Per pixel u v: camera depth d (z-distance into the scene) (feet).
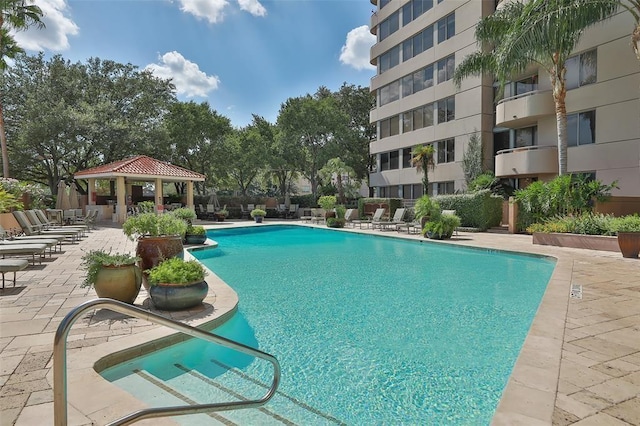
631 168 50.16
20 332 13.25
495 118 72.02
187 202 77.92
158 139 92.02
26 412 8.20
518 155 60.59
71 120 79.30
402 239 49.55
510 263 32.94
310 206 106.42
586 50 54.70
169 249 20.35
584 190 43.50
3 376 9.91
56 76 89.71
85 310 5.80
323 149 108.06
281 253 39.47
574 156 56.44
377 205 80.38
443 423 9.38
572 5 38.70
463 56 74.49
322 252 40.09
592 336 12.94
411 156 89.10
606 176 52.80
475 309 18.85
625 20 50.37
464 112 74.95
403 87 91.81
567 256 32.01
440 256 37.09
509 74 54.80
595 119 54.03
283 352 13.61
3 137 68.74
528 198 49.60
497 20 53.72
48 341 12.41
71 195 68.54
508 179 69.10
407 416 9.68
